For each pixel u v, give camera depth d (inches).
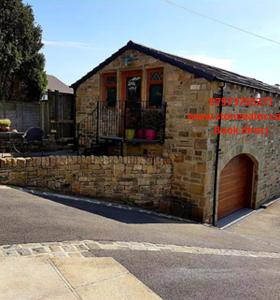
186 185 314.0
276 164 449.1
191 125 303.1
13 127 446.9
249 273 144.3
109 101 390.9
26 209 183.8
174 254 152.9
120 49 361.1
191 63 334.0
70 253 130.6
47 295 98.3
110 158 290.0
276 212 386.6
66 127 436.1
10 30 609.3
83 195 278.7
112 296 101.7
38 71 669.3
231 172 359.3
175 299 104.7
